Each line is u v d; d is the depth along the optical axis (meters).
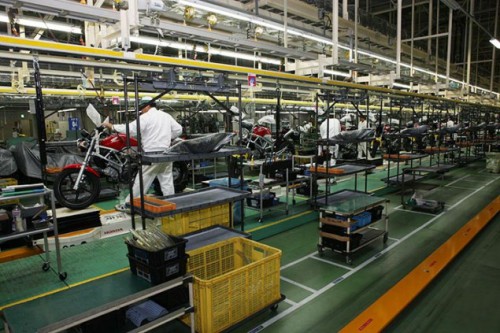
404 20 11.46
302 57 4.82
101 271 3.51
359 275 3.73
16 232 3.04
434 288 3.46
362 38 6.21
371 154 10.76
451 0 6.43
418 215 5.95
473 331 2.76
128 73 5.13
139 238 2.65
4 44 2.93
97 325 2.35
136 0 2.96
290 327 2.81
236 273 2.67
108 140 5.38
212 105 9.10
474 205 6.55
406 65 6.88
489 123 13.14
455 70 10.34
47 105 7.27
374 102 11.39
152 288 2.31
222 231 3.67
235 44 3.95
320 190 7.27
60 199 4.70
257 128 8.91
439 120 9.63
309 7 4.95
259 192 5.32
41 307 2.21
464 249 4.42
